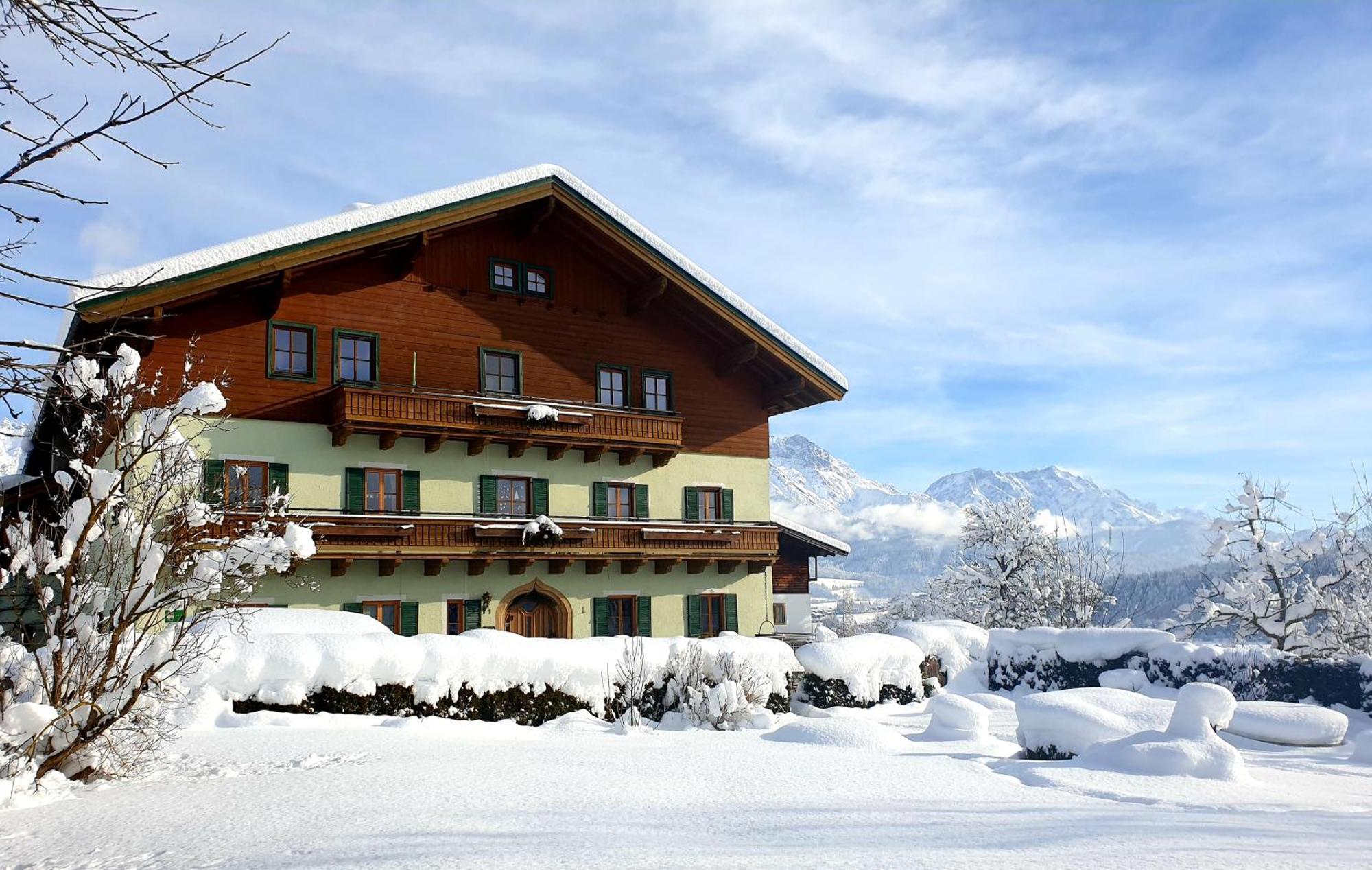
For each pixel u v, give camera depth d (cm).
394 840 607
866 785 851
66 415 1114
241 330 2122
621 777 867
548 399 2514
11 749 886
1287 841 593
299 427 2169
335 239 2120
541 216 2466
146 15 552
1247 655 1823
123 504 1030
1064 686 2091
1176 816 709
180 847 630
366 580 2231
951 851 564
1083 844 582
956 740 1291
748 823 668
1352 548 2566
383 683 1479
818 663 2058
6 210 577
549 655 1641
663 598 2672
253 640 1423
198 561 1057
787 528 3256
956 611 4072
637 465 2656
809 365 2731
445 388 2367
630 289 2691
